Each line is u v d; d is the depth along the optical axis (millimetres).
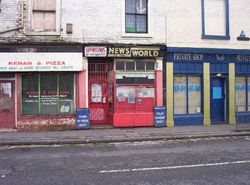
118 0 16203
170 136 13922
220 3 17562
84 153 11000
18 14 15367
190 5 17047
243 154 10531
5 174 8352
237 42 17719
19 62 15172
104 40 16031
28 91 15641
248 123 17422
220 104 17859
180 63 16953
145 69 16500
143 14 16672
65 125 15719
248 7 17969
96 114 16734
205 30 17297
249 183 7453
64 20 15711
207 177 7949
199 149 11492
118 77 16219
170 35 16719
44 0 15664
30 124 15484
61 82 15836
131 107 16359
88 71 16531
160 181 7652
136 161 9703
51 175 8227
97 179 7852
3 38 15203
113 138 13453
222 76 17703
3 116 15461
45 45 15453
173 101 16875
